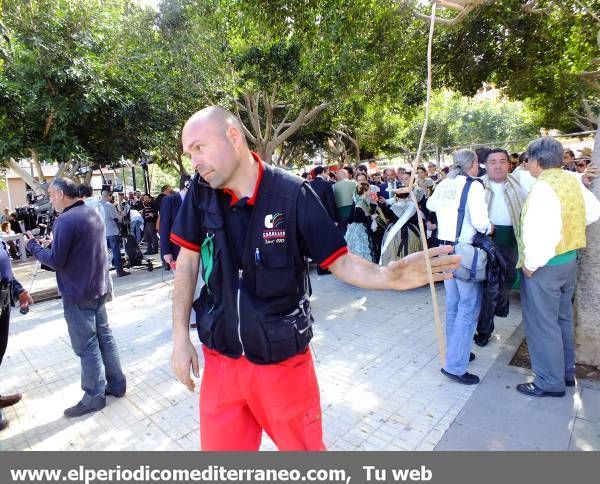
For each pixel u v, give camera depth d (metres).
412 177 1.34
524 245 2.88
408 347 4.01
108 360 3.32
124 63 9.26
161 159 20.36
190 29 11.93
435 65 8.05
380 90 8.72
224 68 12.30
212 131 1.38
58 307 6.13
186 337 1.67
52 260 2.90
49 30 7.72
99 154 9.41
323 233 1.48
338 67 7.23
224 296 1.55
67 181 3.04
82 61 7.97
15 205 25.42
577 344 3.44
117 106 9.09
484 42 7.50
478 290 3.27
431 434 2.69
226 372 1.61
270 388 1.54
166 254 4.85
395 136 26.36
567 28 6.87
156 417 3.07
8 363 4.18
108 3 9.14
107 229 8.02
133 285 7.36
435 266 1.35
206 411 1.67
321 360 3.83
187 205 1.64
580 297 3.40
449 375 3.35
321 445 1.66
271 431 1.62
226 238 1.53
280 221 1.46
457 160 3.37
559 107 13.84
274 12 6.43
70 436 2.89
